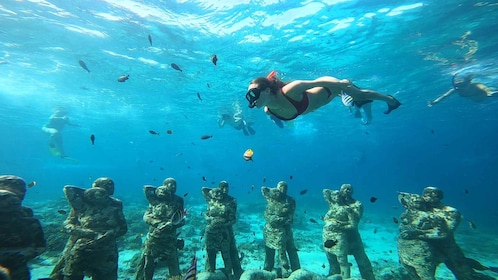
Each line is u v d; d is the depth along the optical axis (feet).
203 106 96.58
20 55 54.65
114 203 18.34
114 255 17.34
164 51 53.26
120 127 142.92
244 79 68.28
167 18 42.73
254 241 40.16
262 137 177.58
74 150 286.05
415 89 73.46
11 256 10.84
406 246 21.91
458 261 20.95
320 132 155.02
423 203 22.47
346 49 50.85
